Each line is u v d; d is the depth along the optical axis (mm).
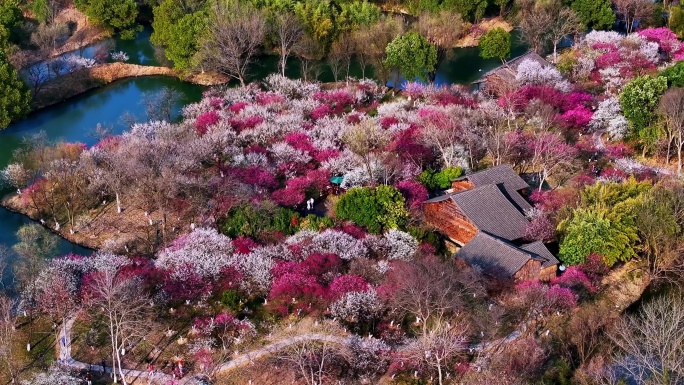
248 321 57844
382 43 112125
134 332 55094
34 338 56656
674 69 84688
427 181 76938
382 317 58531
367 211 68500
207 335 56500
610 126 85562
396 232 66000
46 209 76438
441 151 81000
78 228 73250
